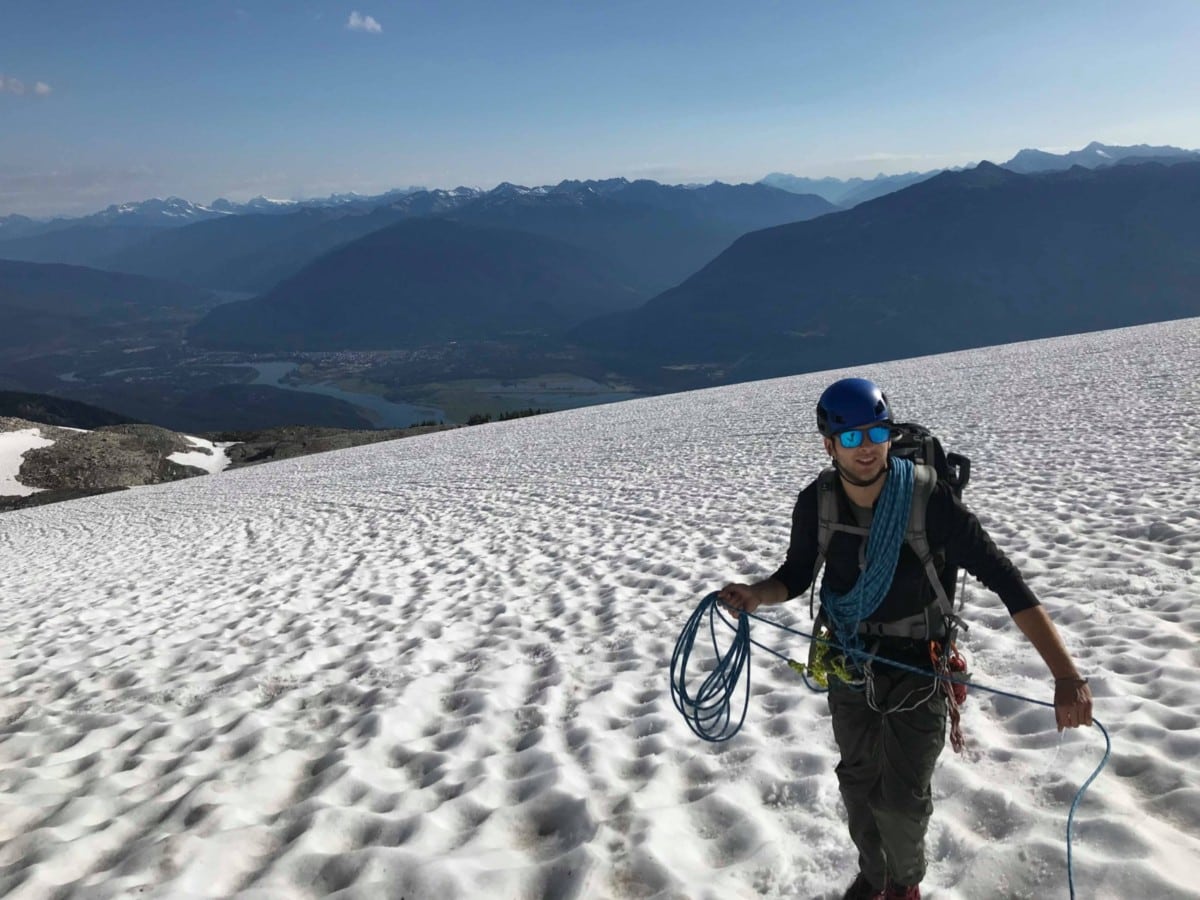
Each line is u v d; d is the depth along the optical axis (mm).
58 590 16109
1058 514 10039
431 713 6434
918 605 2980
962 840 3709
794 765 4672
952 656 3137
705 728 5316
